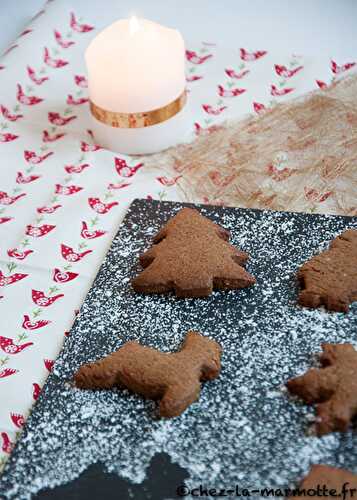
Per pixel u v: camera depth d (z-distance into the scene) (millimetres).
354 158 644
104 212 623
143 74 639
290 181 634
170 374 501
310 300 536
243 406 498
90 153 670
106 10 802
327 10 790
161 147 671
